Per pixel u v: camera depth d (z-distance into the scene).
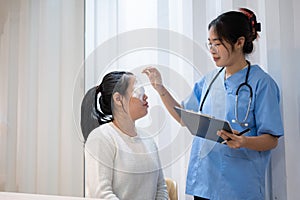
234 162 1.43
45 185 2.20
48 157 2.21
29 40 2.26
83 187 2.13
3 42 2.30
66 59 2.20
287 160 1.69
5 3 2.31
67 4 2.20
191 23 1.90
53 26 2.23
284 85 1.70
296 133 1.69
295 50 1.72
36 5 2.27
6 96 2.29
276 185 1.70
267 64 1.74
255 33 1.50
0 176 2.28
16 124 2.27
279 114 1.49
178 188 1.72
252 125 1.51
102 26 2.12
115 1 2.09
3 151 2.28
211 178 1.42
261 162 1.50
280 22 1.71
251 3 1.79
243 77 1.52
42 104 2.23
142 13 2.03
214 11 1.86
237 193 1.43
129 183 0.86
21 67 2.27
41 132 2.22
